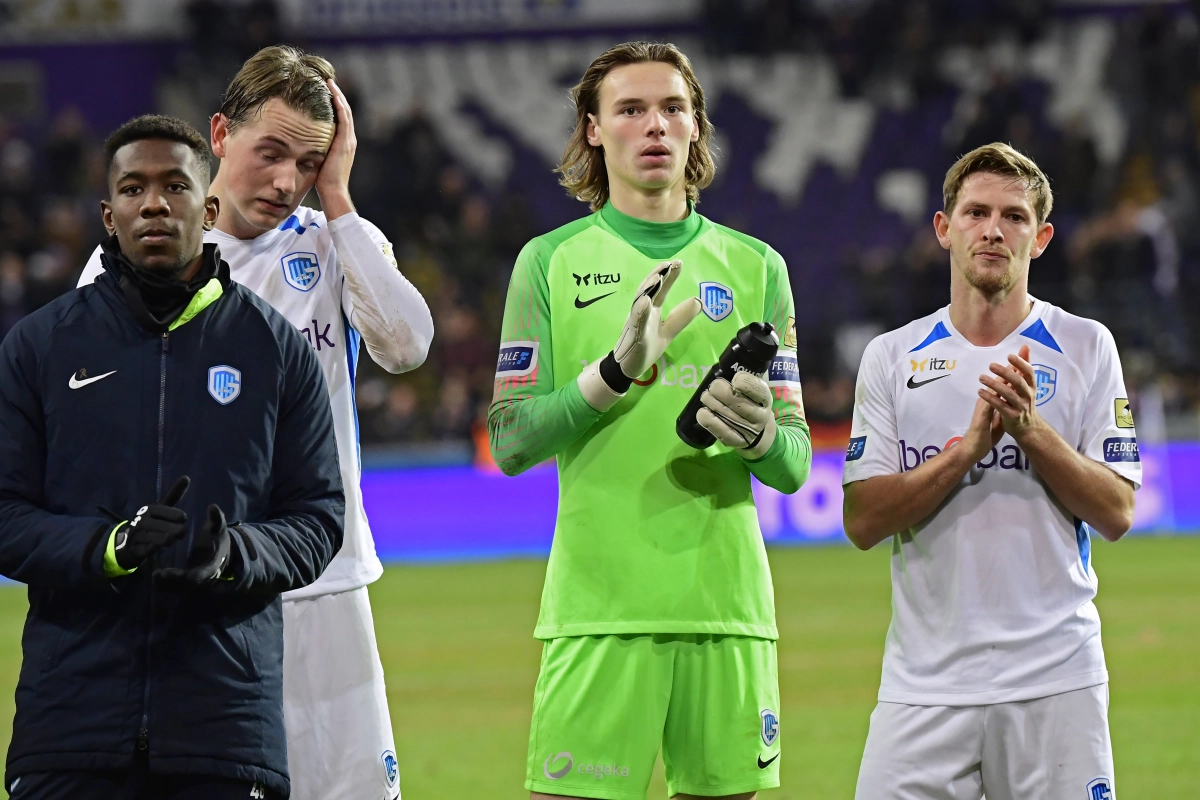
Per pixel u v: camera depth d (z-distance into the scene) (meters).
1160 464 63.69
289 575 11.89
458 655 36.31
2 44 82.94
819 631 38.47
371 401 65.12
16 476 11.78
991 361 14.64
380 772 14.80
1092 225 75.44
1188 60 83.62
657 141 14.52
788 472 14.38
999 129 79.69
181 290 12.20
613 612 14.14
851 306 76.62
